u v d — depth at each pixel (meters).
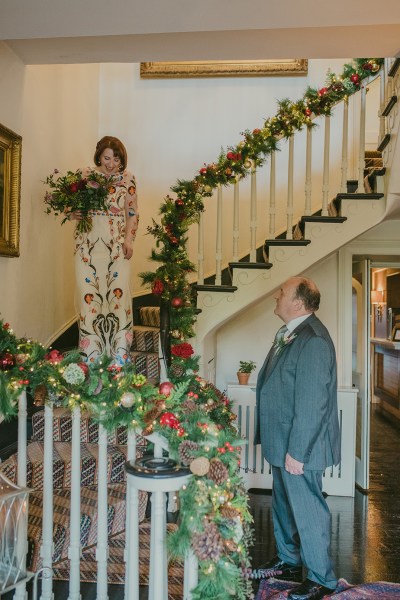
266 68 5.84
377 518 4.14
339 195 4.18
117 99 5.99
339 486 4.73
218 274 4.36
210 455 1.88
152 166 5.95
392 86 3.90
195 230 5.73
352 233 4.18
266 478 4.80
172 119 5.95
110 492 3.09
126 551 2.06
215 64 5.87
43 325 4.35
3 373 2.29
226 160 4.24
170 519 3.21
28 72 4.01
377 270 11.33
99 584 2.31
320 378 2.68
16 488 2.19
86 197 3.84
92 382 2.19
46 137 4.39
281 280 4.24
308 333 2.82
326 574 2.71
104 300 3.99
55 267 4.61
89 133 5.64
